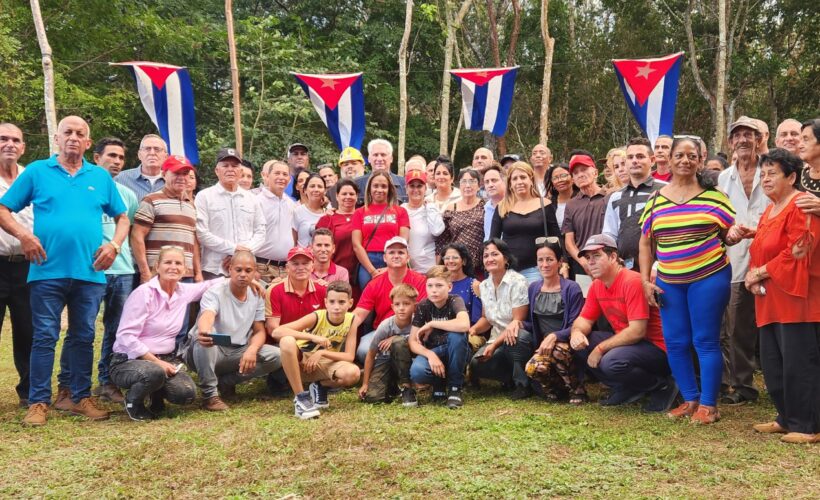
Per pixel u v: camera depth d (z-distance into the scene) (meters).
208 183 17.66
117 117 18.36
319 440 4.41
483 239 6.84
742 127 5.34
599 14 25.75
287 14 23.56
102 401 5.79
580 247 6.36
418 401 5.73
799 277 4.25
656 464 3.88
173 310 5.52
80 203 5.16
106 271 5.82
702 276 4.75
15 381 6.51
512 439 4.38
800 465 3.85
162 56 19.88
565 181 6.83
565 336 5.54
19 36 17.19
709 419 4.75
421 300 5.79
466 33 23.67
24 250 4.93
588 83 24.20
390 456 4.09
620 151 6.63
